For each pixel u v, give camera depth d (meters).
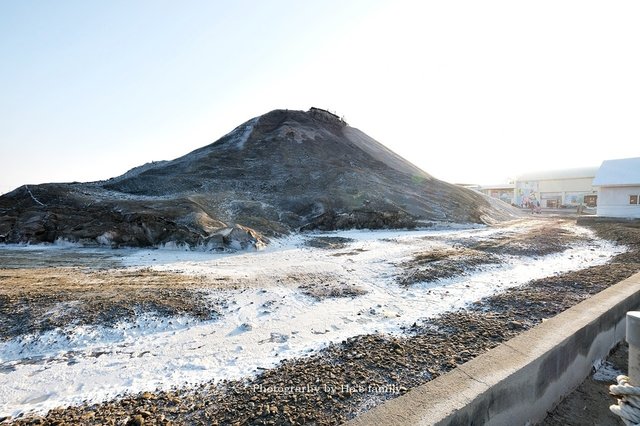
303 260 12.53
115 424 3.04
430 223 23.09
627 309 4.43
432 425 2.09
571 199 42.84
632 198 23.12
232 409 3.13
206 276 10.02
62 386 4.30
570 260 10.97
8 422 3.23
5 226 16.47
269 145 38.16
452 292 7.77
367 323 6.18
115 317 6.31
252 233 15.73
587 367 3.60
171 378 4.25
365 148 46.03
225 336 5.83
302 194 26.69
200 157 34.81
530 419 2.85
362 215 22.64
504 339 4.48
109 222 16.62
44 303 6.76
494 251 12.51
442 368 3.70
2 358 5.08
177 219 16.97
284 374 3.83
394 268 10.58
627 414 1.87
